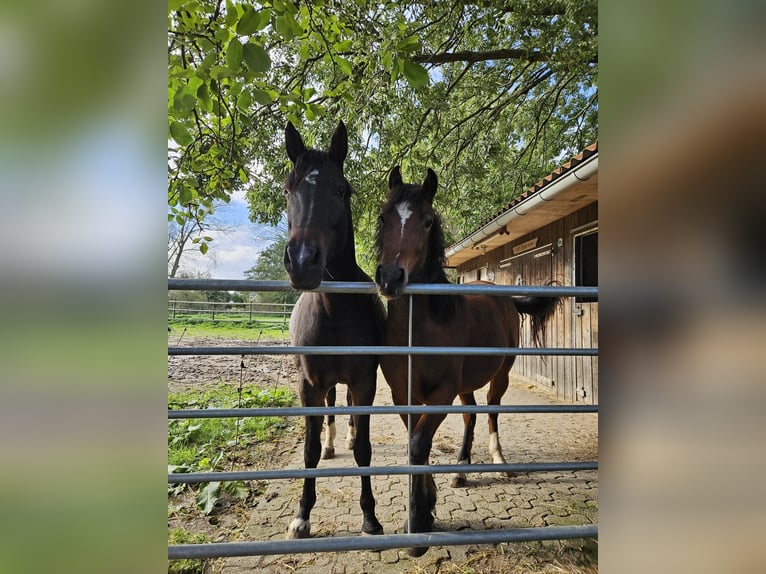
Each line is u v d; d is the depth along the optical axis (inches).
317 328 90.1
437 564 82.7
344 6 129.1
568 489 116.5
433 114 236.4
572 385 223.9
